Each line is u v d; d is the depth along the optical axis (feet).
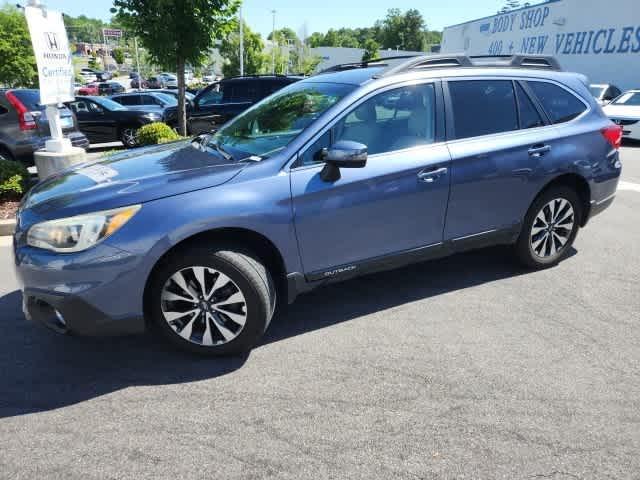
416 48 382.22
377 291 13.23
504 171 12.33
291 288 10.44
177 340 9.91
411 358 10.18
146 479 7.20
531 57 13.60
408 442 7.89
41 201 9.68
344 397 8.98
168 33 31.07
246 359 10.19
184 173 9.89
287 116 11.45
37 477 7.25
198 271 9.46
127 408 8.74
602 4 62.08
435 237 11.96
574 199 13.96
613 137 14.23
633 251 16.05
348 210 10.48
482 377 9.53
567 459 7.55
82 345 10.78
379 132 10.99
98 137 42.24
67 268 8.68
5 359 10.29
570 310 12.14
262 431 8.14
